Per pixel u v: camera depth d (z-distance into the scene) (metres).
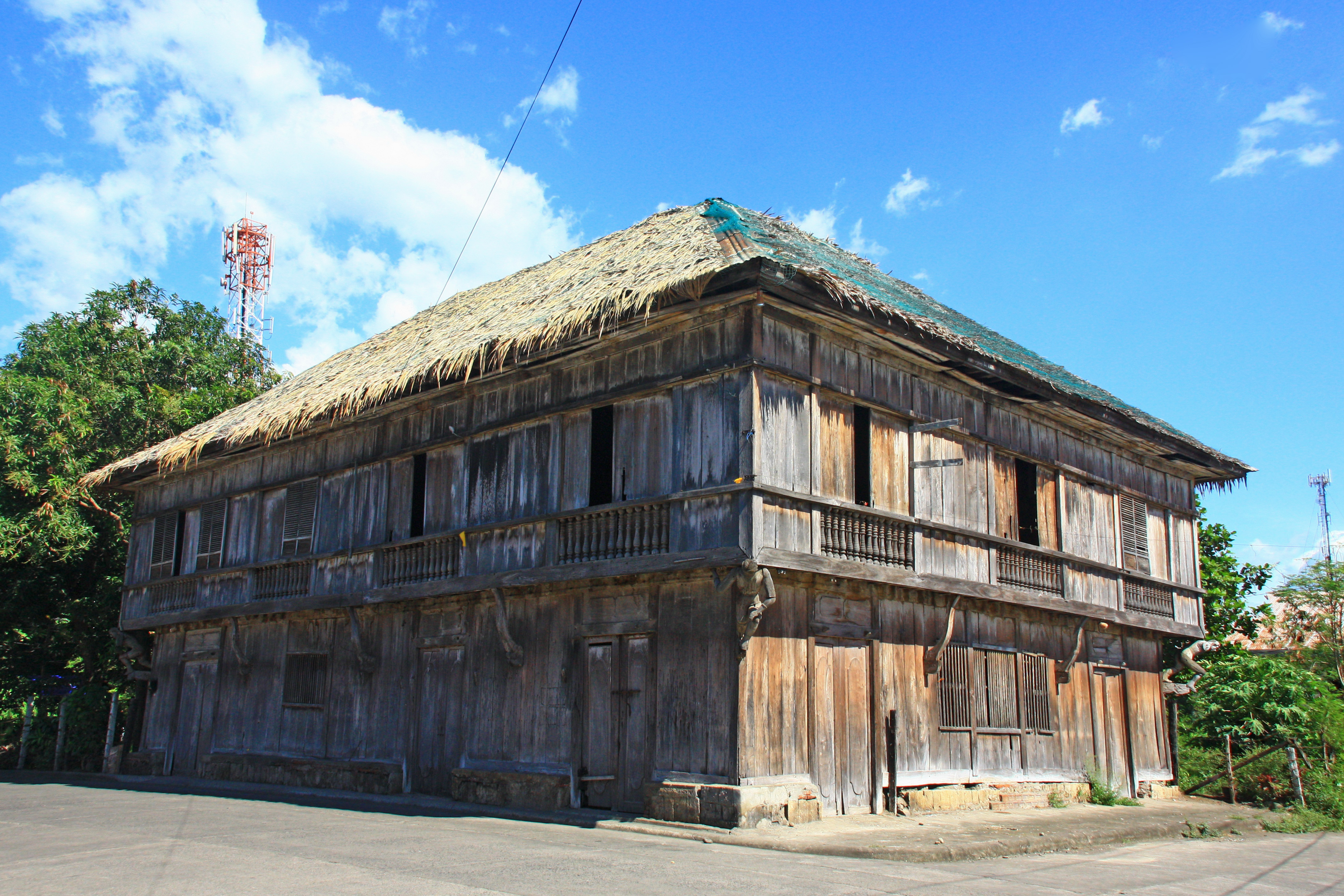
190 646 20.41
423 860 8.09
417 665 15.32
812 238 17.59
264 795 15.00
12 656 26.09
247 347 35.44
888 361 13.70
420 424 16.08
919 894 7.18
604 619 12.68
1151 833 12.55
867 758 12.54
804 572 11.71
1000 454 15.68
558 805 12.44
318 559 17.36
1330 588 27.44
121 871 7.57
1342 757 17.58
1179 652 20.72
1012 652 15.44
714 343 11.96
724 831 10.36
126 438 26.59
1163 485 19.86
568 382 13.73
